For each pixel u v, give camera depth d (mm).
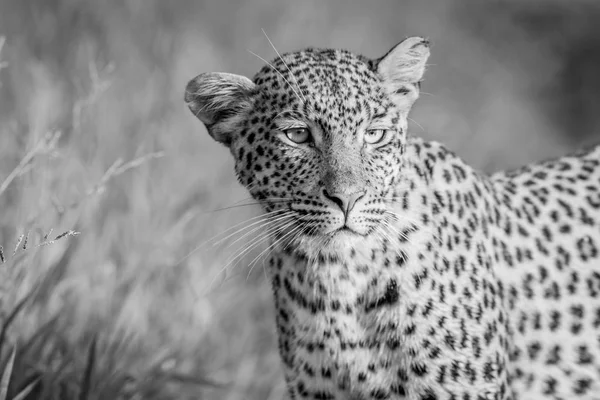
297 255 8383
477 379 8188
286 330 8641
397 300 8117
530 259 8789
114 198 11844
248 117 8578
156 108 13805
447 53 25484
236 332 11727
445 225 8375
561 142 23109
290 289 8492
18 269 9023
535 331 8711
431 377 8125
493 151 18891
